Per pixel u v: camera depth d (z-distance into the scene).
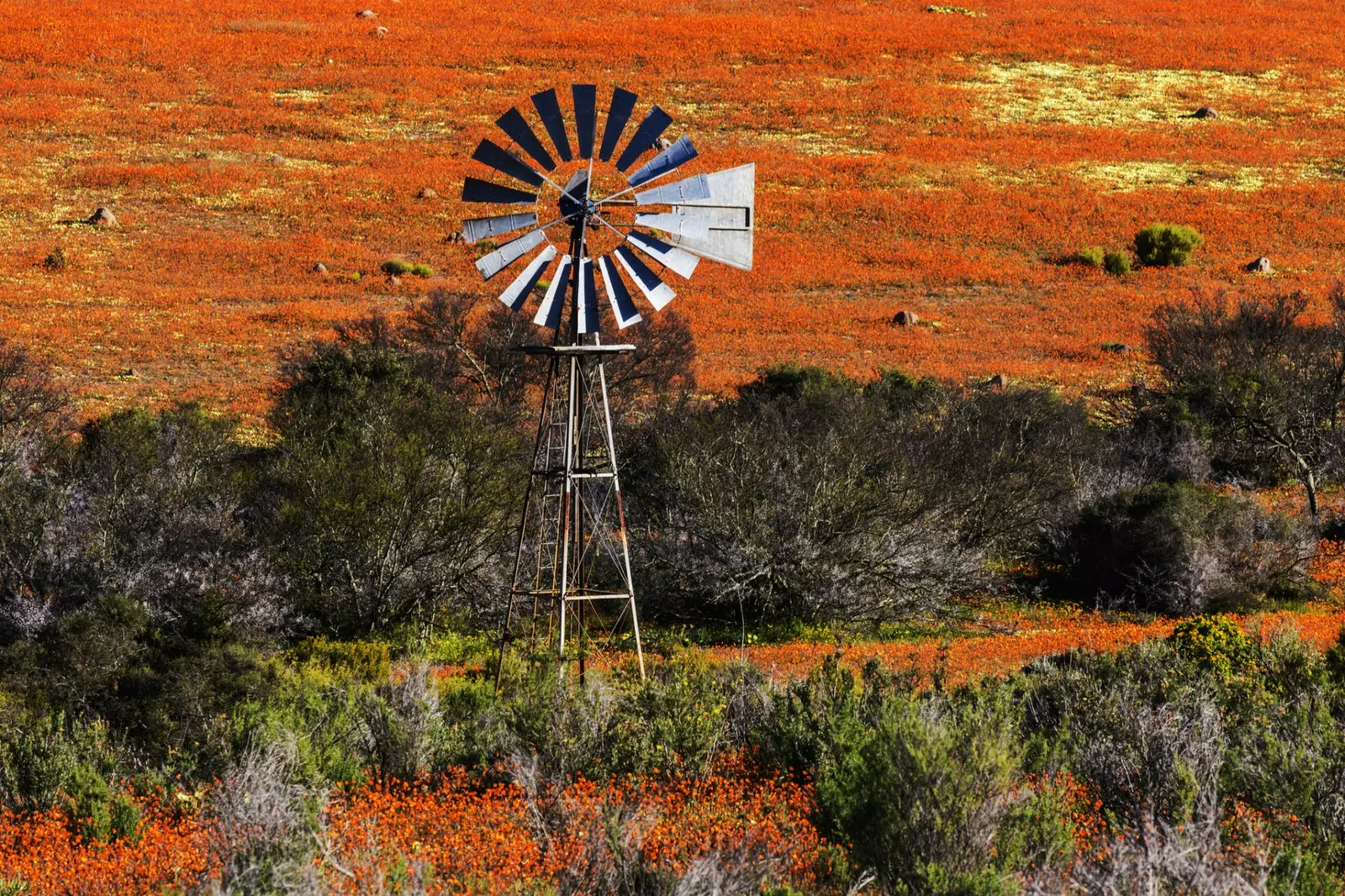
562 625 64.12
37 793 49.50
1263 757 42.09
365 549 100.25
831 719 48.41
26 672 63.50
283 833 36.19
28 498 104.38
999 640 94.00
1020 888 30.86
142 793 50.59
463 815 42.22
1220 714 50.00
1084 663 67.88
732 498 106.94
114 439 115.94
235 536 100.44
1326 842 37.19
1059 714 53.12
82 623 64.56
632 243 61.16
